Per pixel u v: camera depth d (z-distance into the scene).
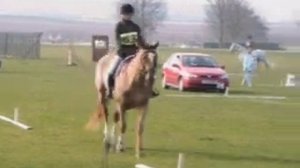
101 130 20.08
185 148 17.78
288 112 27.02
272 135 20.66
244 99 32.16
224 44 138.88
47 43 147.25
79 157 16.14
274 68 66.50
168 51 93.62
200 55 37.66
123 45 16.94
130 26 16.94
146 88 16.16
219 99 31.75
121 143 16.86
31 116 23.36
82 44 137.75
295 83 43.78
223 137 19.91
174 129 21.20
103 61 17.89
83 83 39.72
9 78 42.06
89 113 24.64
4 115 23.58
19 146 17.47
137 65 15.97
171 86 37.09
